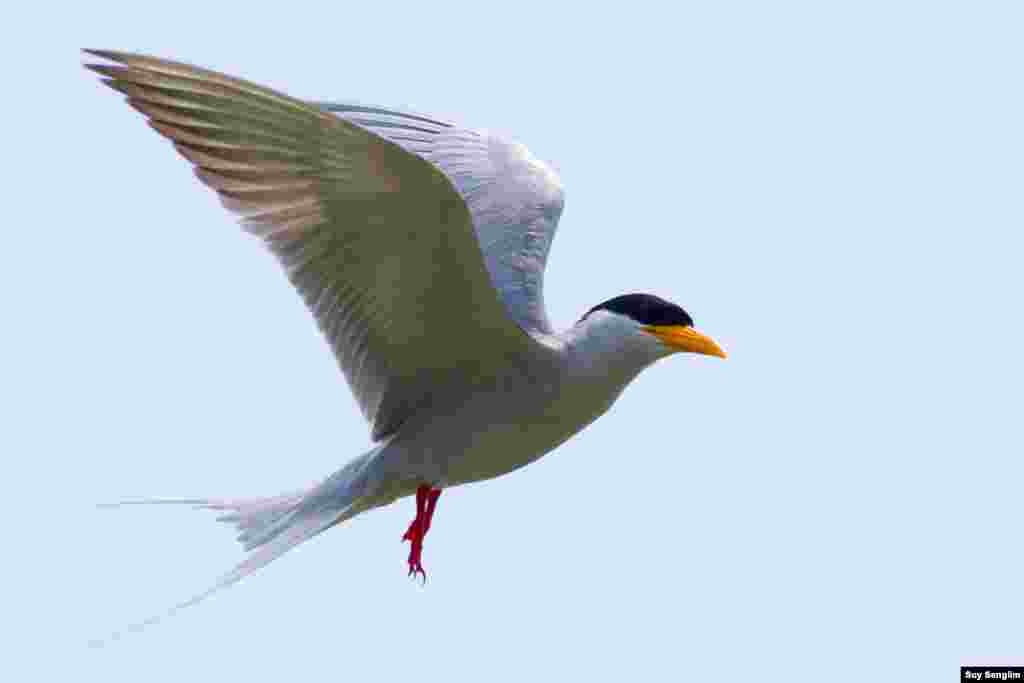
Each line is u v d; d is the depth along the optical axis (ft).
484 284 38.47
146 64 34.94
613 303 42.34
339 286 38.99
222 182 36.73
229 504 41.19
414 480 41.75
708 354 41.65
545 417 41.50
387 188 36.58
